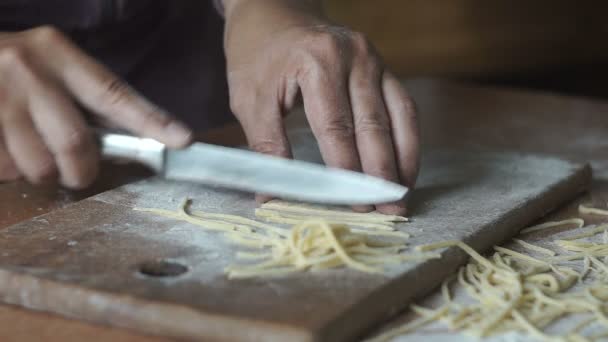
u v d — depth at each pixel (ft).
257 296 2.92
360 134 3.87
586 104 6.52
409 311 3.10
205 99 6.27
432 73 12.15
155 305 2.87
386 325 2.99
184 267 3.18
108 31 5.66
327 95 3.87
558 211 4.19
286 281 3.04
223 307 2.84
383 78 4.06
